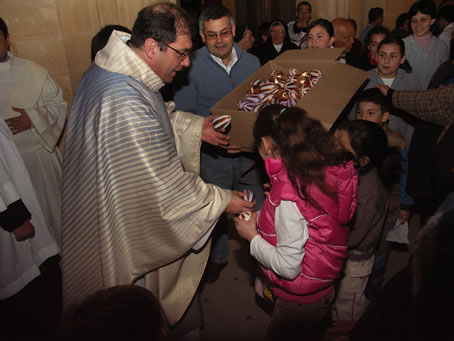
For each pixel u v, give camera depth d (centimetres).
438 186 195
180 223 164
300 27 529
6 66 260
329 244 148
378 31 364
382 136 177
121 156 153
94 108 158
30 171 268
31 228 215
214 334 233
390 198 219
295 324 167
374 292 242
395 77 279
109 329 68
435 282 65
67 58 305
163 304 189
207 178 272
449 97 211
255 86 234
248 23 710
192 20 170
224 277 281
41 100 270
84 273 170
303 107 188
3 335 226
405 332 69
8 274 218
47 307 247
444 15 479
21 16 279
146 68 164
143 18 162
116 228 157
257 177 268
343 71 229
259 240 156
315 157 137
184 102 259
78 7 300
